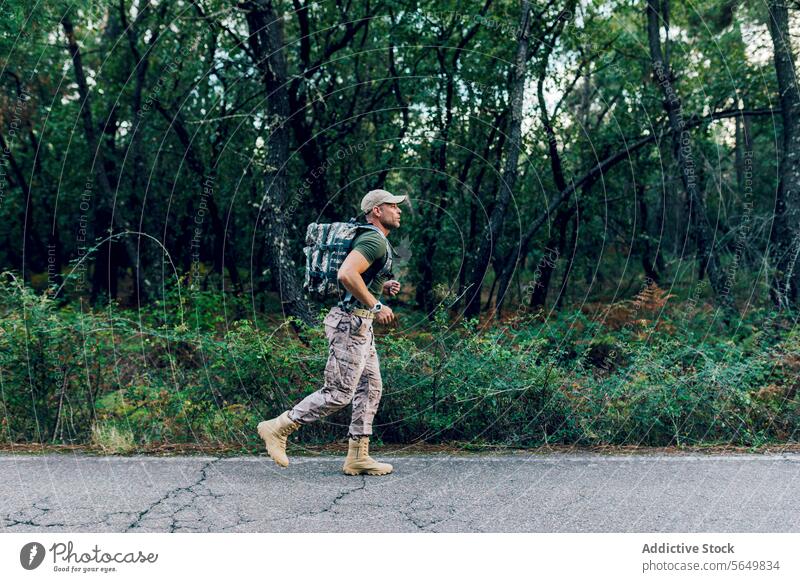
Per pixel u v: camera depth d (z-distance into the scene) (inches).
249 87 387.9
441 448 144.3
